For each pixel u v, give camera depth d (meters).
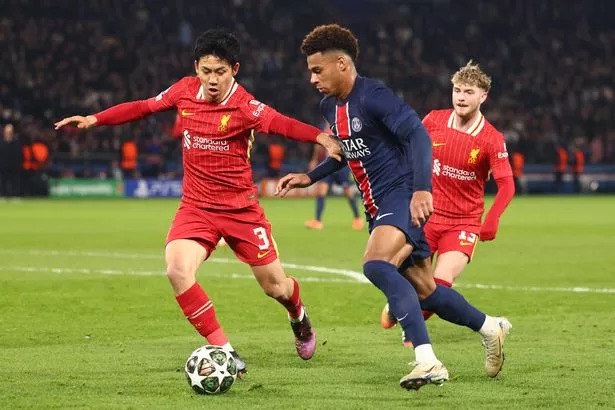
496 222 26.30
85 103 125.94
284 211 95.38
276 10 159.88
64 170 118.06
